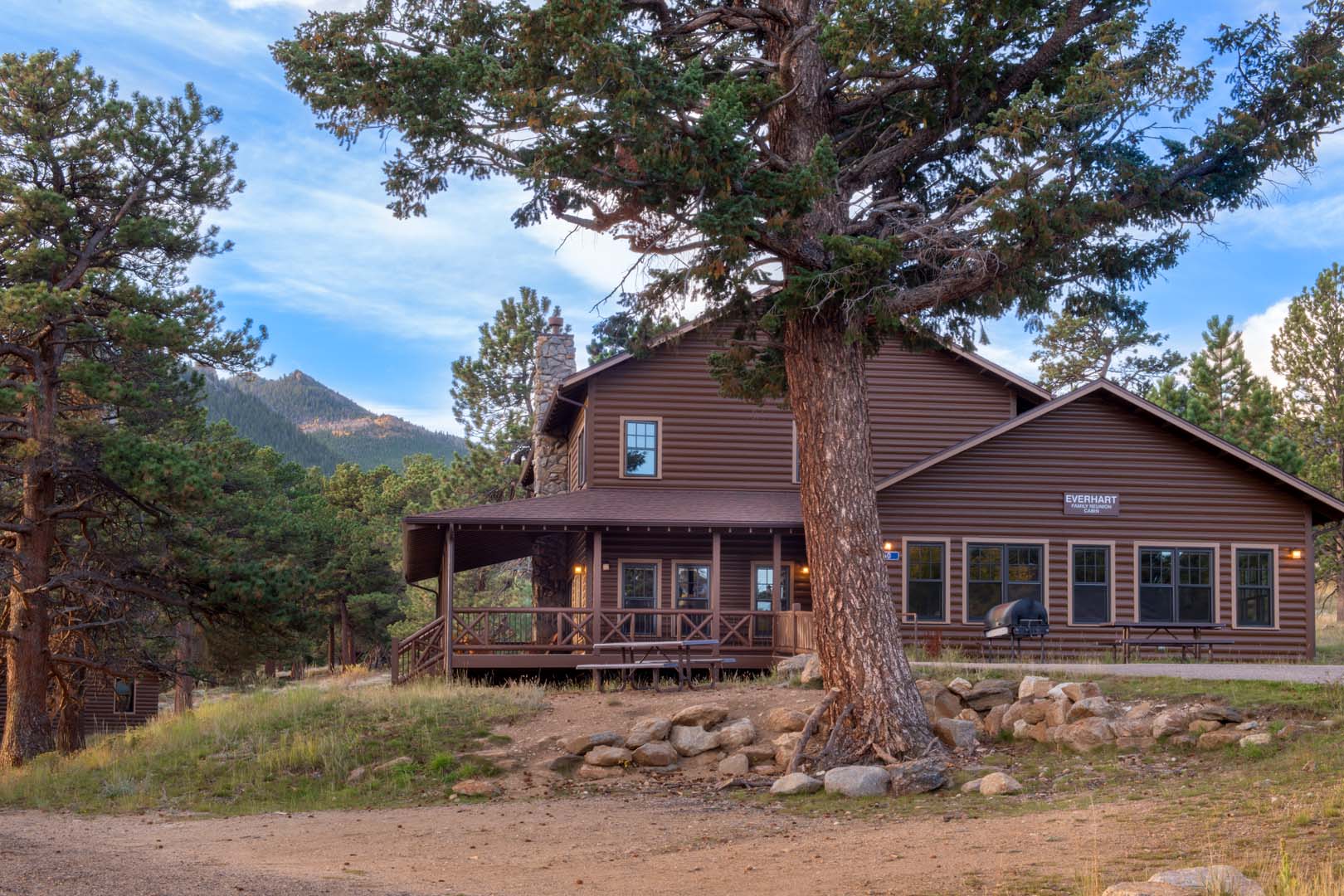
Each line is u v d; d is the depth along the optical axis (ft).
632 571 92.73
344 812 49.21
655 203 49.80
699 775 52.70
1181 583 87.66
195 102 89.51
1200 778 41.68
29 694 83.61
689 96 46.62
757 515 85.30
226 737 61.72
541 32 45.78
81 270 85.81
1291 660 86.79
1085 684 53.36
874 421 96.12
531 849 38.60
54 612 88.12
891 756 50.03
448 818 46.14
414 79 49.42
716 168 47.62
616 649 81.20
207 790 54.75
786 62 54.60
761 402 64.69
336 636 232.94
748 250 51.42
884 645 51.98
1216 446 87.71
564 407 101.45
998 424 88.74
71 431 89.97
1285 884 24.44
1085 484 88.02
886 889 28.89
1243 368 166.40
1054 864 30.01
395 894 29.35
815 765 50.44
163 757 60.80
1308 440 164.04
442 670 80.84
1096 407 88.69
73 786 58.95
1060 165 48.96
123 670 97.04
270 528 129.29
